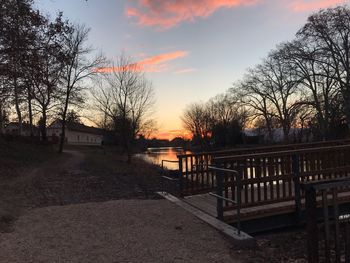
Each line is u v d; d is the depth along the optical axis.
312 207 5.19
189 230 7.64
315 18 48.50
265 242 7.87
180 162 11.01
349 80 47.03
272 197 9.03
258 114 70.44
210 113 101.00
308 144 13.16
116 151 55.72
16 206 10.02
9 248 6.53
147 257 6.17
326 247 5.25
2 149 29.17
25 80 20.47
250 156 8.67
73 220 8.41
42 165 26.58
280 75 64.00
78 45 44.31
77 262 5.91
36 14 18.84
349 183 5.38
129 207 9.61
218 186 8.34
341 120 50.97
